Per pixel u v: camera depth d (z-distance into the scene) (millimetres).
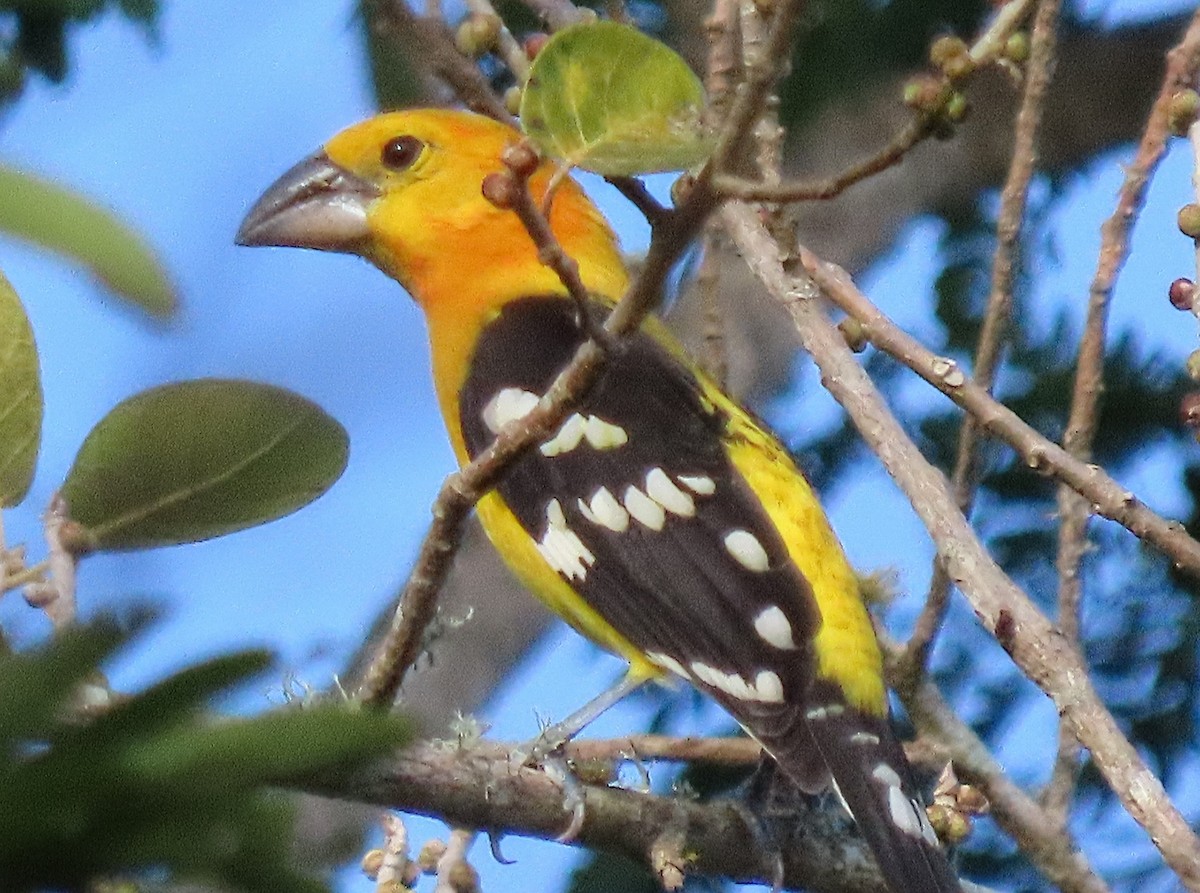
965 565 8039
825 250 16391
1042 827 8680
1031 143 9070
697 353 13406
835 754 9383
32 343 6152
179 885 3260
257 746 3164
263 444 6422
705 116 6426
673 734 12680
